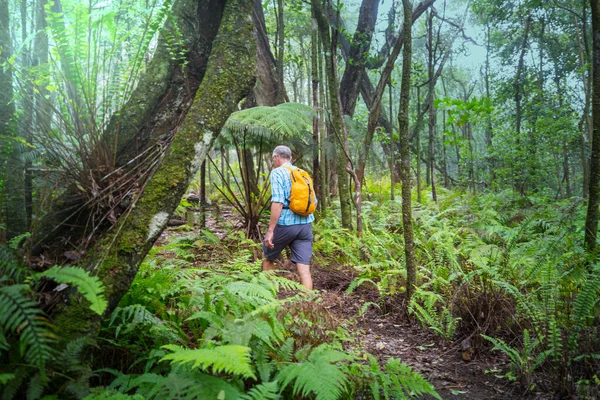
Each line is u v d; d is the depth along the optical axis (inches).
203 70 99.2
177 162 84.5
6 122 83.3
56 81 82.4
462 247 184.1
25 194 96.0
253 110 231.9
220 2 99.1
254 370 83.3
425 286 151.9
